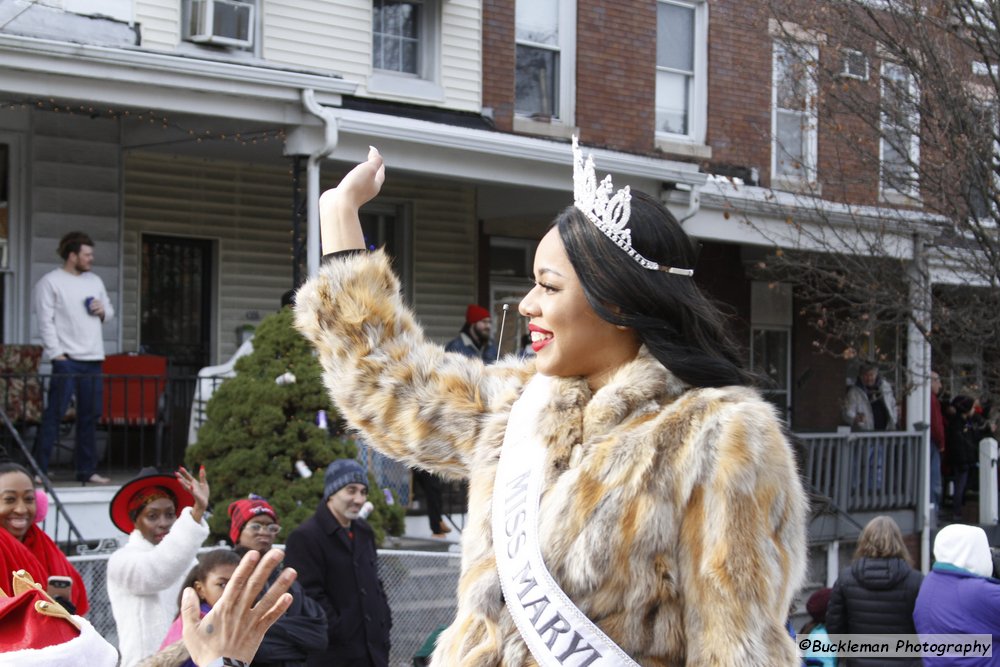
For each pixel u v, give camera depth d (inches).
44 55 352.2
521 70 540.4
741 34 588.4
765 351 650.2
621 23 561.6
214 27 433.4
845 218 442.3
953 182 368.5
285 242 502.9
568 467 83.7
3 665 87.0
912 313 405.4
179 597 210.1
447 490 423.8
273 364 343.6
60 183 434.6
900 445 542.3
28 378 394.0
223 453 341.4
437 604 295.4
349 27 481.4
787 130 601.9
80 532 349.7
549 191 522.6
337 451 343.9
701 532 77.7
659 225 85.8
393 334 99.3
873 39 391.2
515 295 576.1
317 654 235.1
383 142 424.8
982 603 233.8
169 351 477.1
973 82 384.8
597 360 87.6
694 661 76.6
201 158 477.4
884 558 253.1
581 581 79.6
